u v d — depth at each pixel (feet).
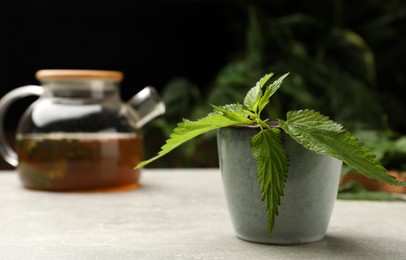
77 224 2.36
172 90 5.99
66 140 2.85
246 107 2.18
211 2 6.89
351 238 2.21
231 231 2.28
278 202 2.02
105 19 7.05
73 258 2.00
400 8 6.77
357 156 1.98
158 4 6.86
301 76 6.01
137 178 3.06
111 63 7.18
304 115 2.06
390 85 6.97
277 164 2.03
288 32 6.39
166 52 7.25
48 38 7.03
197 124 2.10
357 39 6.20
